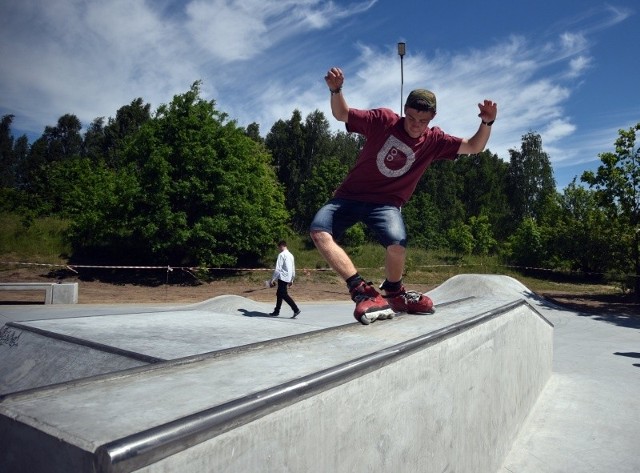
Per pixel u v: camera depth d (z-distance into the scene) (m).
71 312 10.07
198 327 4.24
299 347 2.08
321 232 2.89
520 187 50.06
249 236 18.91
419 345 2.23
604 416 4.71
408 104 2.76
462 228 31.80
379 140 2.85
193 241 17.56
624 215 17.30
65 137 64.38
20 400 1.17
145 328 4.00
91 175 23.22
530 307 4.91
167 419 1.09
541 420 4.57
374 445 1.82
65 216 22.20
